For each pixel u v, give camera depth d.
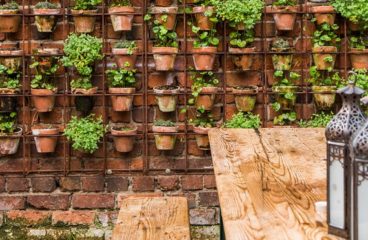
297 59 3.56
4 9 3.41
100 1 3.46
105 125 3.55
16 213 3.57
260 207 1.44
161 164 3.60
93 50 3.38
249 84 3.57
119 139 3.49
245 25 3.42
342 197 1.21
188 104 3.58
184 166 3.60
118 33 3.55
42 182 3.58
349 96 1.26
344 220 1.21
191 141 3.59
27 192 3.59
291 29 3.48
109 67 3.54
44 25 3.44
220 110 3.58
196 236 3.58
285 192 1.58
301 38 3.54
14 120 3.55
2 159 3.58
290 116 3.54
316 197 1.53
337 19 3.54
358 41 3.53
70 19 3.54
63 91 3.56
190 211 3.59
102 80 3.54
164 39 3.48
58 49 3.45
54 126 3.56
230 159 2.03
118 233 2.20
